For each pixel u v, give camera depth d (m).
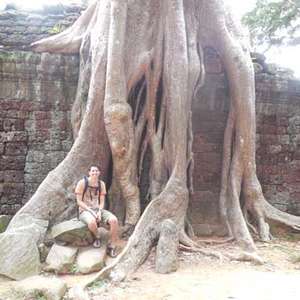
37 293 4.58
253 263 6.26
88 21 8.28
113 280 5.25
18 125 8.09
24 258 5.39
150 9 7.47
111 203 7.16
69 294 4.68
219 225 7.74
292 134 9.15
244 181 7.82
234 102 7.89
